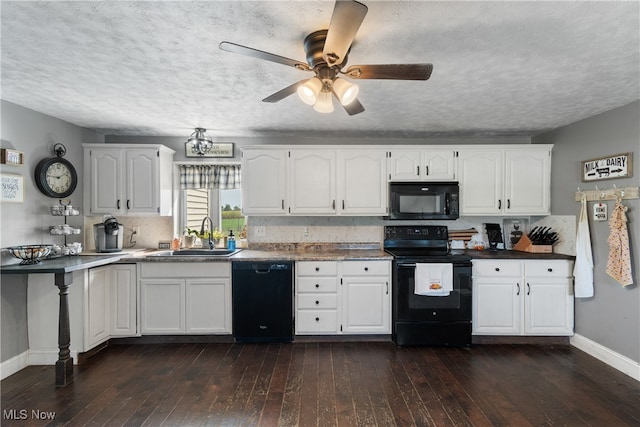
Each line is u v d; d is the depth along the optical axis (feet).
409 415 6.80
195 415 6.80
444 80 7.30
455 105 9.00
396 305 10.36
